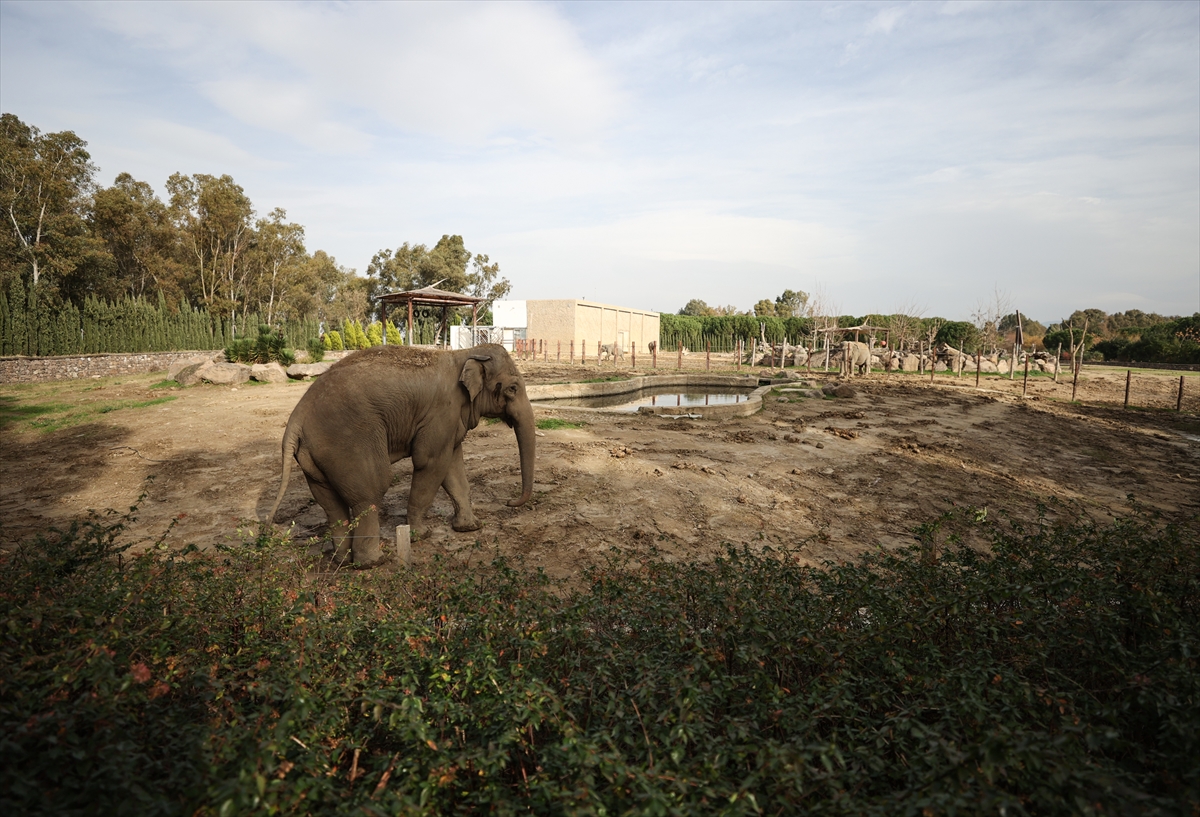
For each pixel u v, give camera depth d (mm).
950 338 47125
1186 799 2363
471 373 7160
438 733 2904
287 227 54125
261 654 3453
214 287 47812
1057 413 20953
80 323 33219
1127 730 3189
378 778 2756
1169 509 10273
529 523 8320
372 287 69312
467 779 2867
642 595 4465
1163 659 3340
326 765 2656
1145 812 2297
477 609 4047
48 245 34312
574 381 26344
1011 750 2486
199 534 7758
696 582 4715
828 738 3115
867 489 10680
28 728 2326
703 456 12227
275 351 25625
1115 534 5055
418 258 67312
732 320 60531
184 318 40438
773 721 3119
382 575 5477
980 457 13648
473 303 39594
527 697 2986
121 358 28797
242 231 49500
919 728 2787
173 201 47594
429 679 3258
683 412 18844
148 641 3326
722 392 28844
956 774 2535
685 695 2963
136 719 2752
